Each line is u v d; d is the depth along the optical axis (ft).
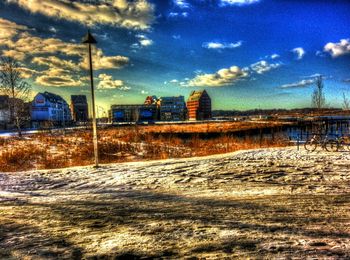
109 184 30.55
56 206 22.00
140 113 392.06
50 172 39.58
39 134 130.21
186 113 418.31
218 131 150.61
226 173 34.09
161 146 87.71
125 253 12.90
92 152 72.95
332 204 20.27
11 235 15.81
